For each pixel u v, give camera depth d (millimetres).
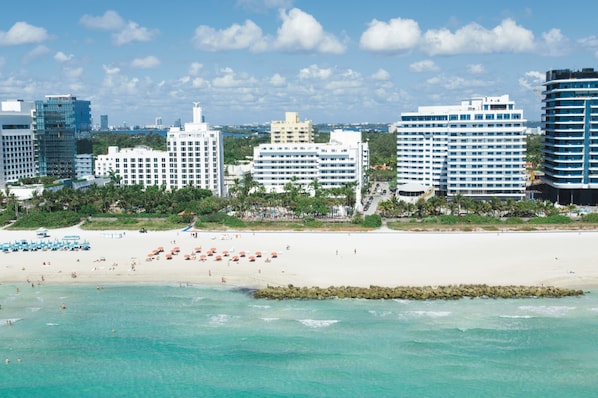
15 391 118188
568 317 147500
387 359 127750
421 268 183625
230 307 156875
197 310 155250
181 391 117000
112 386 119562
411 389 116312
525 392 114750
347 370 123688
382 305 156375
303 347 133750
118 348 135375
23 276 185250
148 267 191125
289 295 162500
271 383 119188
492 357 128250
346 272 180750
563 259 191125
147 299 164250
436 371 122688
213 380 120938
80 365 128000
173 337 140125
